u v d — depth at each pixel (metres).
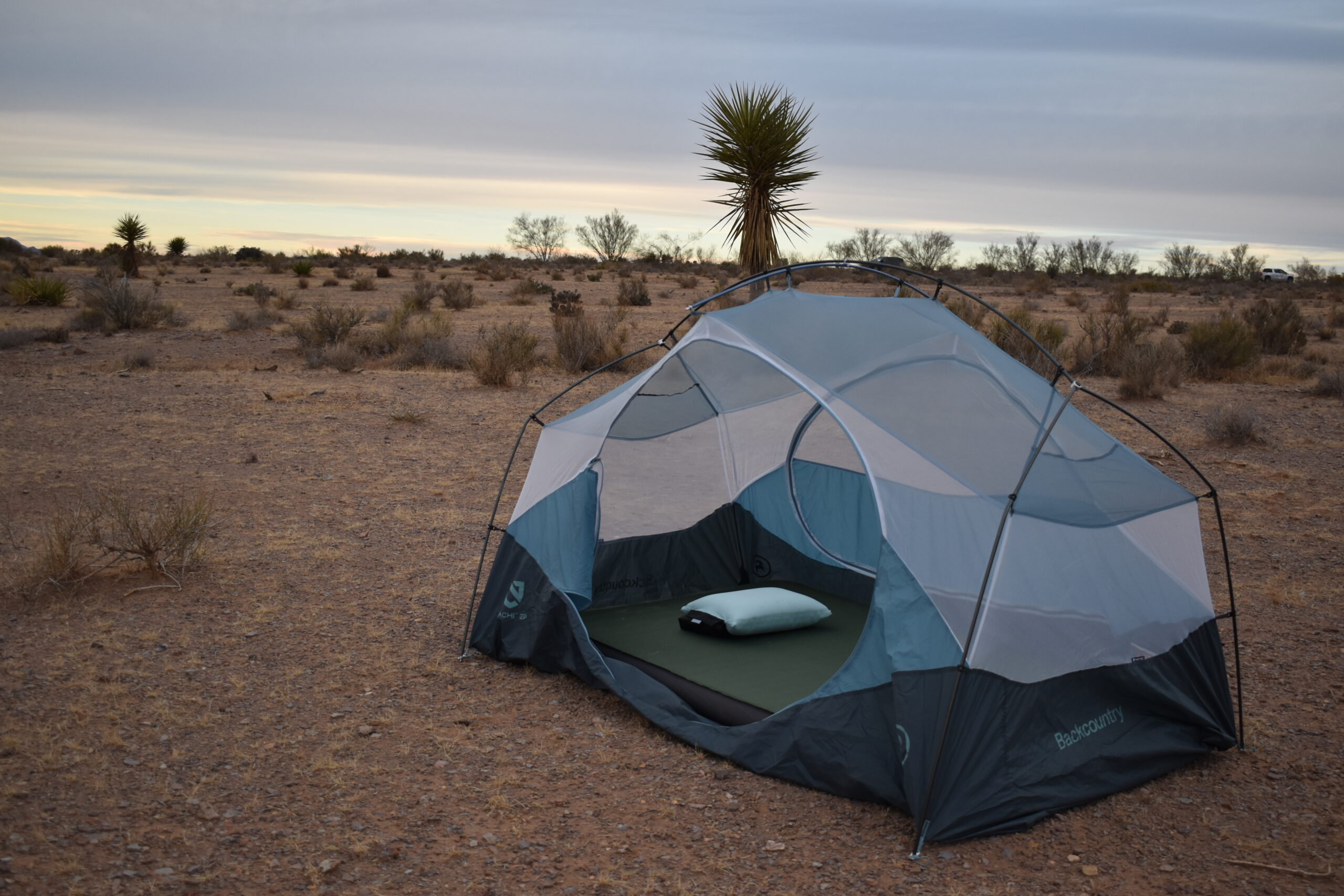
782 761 4.31
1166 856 3.79
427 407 14.07
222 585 6.67
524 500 6.02
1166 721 4.62
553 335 23.31
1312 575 7.55
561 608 5.51
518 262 80.44
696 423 7.05
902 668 3.98
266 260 67.19
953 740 3.86
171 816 3.79
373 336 21.03
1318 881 3.63
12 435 11.14
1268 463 11.57
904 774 3.88
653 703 4.95
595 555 6.31
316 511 8.65
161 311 24.44
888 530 4.27
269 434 11.78
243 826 3.75
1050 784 4.07
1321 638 6.27
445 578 7.10
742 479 7.21
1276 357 22.55
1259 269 77.62
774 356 5.14
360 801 4.00
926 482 4.47
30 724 4.50
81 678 5.04
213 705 4.84
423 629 6.12
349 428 12.36
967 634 3.96
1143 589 4.61
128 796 3.93
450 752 4.49
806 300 5.93
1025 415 5.02
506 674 5.52
